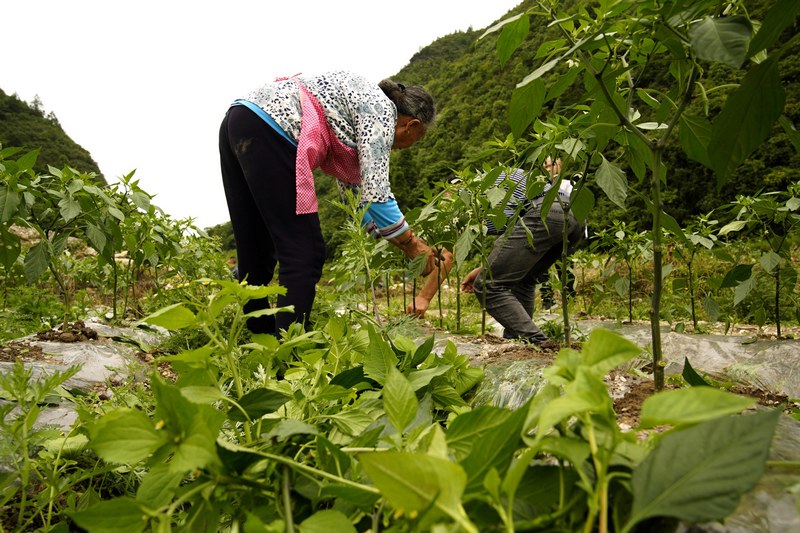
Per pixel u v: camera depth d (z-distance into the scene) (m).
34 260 2.64
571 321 4.47
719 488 0.48
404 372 1.29
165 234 4.15
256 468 0.68
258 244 2.83
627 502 0.58
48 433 1.04
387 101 2.68
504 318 3.07
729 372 2.32
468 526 0.45
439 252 3.09
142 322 0.75
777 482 0.61
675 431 0.57
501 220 2.08
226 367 0.98
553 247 3.40
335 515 0.60
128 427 0.57
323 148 2.55
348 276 3.13
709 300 2.95
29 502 0.99
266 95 2.45
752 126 0.88
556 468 0.59
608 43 1.20
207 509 0.65
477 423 0.68
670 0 1.01
